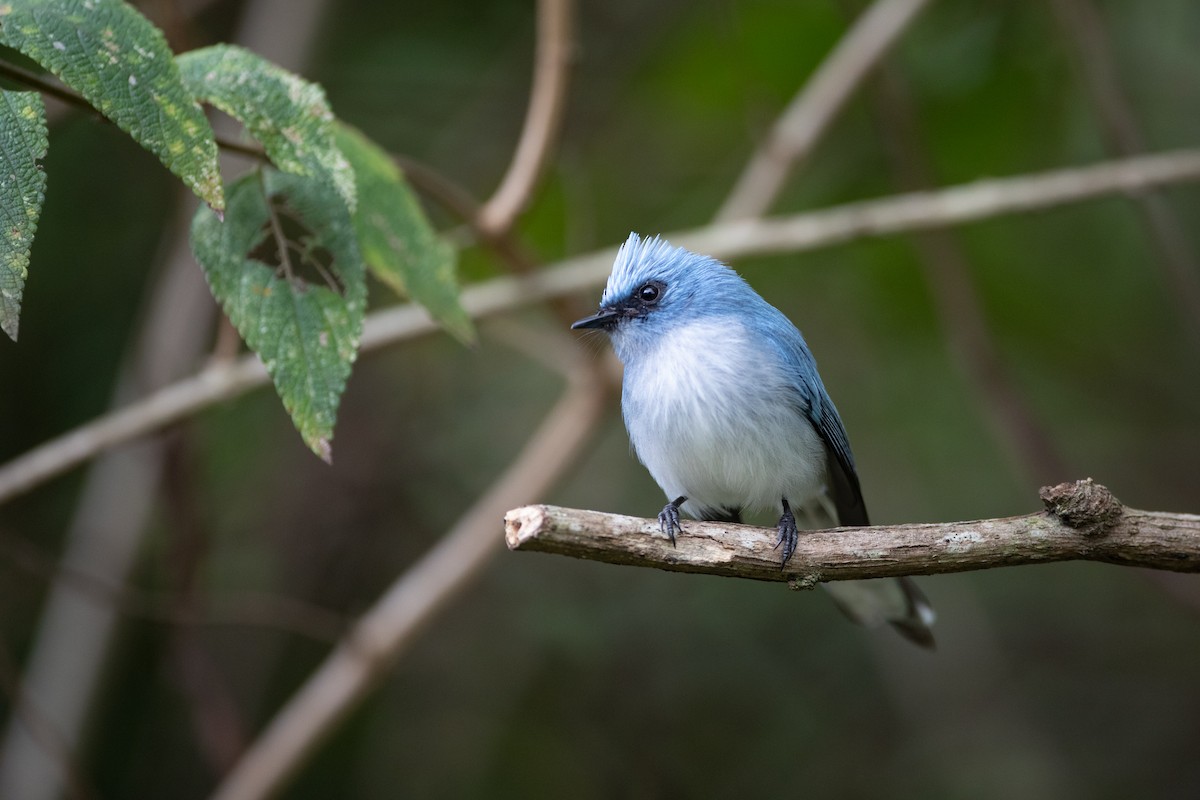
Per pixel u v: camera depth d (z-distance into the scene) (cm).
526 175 943
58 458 937
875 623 809
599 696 1262
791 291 1308
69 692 1047
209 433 1238
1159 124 1277
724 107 1304
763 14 1244
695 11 1284
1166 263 1090
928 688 1273
